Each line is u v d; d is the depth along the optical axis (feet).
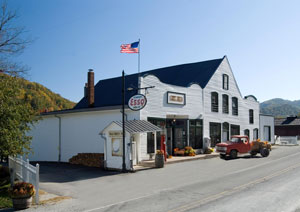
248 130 116.47
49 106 167.32
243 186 39.45
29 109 43.83
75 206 31.73
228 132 102.22
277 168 56.59
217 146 79.25
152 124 64.54
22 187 31.35
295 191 35.53
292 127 217.56
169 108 76.69
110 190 40.06
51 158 83.76
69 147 79.71
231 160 73.77
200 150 87.04
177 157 75.46
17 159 45.80
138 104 62.85
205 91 91.20
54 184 46.14
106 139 61.26
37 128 87.56
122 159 57.62
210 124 92.79
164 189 39.14
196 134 86.22
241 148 79.00
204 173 52.49
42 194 38.34
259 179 44.65
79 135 77.71
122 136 58.03
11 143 36.76
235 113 108.06
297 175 47.39
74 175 55.47
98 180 48.88
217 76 98.02
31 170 37.86
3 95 37.58
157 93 72.95
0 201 34.17
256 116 123.34
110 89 98.48
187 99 83.41
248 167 59.57
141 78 68.44
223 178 46.60
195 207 29.35
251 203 30.32
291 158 75.61
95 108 72.95
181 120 83.46
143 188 40.45
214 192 36.19
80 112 76.89
